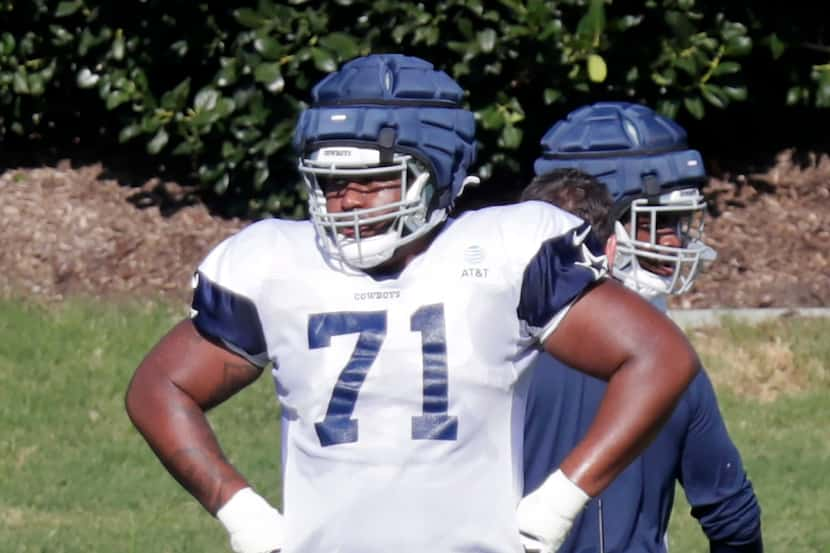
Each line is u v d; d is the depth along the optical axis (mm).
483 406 11406
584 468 11172
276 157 38500
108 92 38344
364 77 11781
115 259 37125
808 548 25562
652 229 15742
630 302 11508
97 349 33406
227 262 11859
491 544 11352
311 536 11438
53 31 39125
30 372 32344
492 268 11531
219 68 38719
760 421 31391
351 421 11391
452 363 11359
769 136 42500
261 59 37219
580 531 14000
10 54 39531
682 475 14555
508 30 36781
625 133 15992
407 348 11398
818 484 28312
